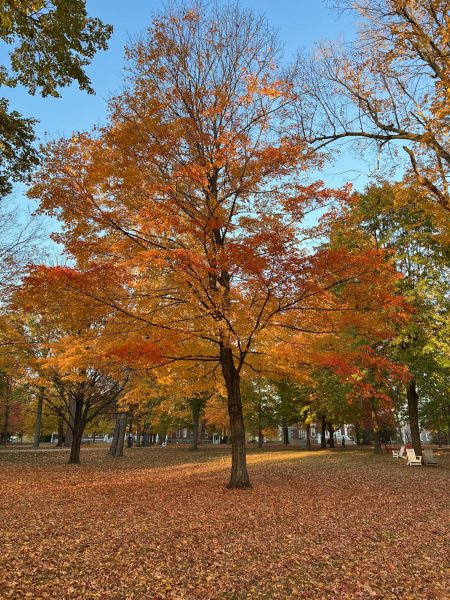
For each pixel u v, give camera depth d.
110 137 9.84
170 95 11.02
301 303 10.31
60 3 7.34
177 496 11.16
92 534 7.43
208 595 5.12
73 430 22.92
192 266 9.18
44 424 50.28
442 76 9.85
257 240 8.62
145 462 24.17
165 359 10.91
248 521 8.43
